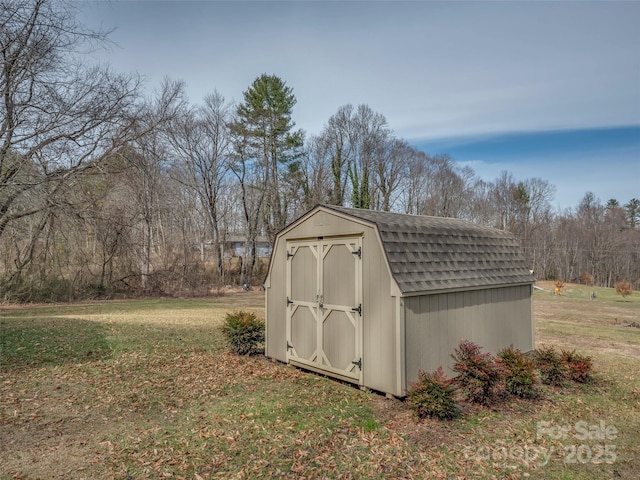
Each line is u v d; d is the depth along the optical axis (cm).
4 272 1522
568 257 3712
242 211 2931
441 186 3422
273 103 2661
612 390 553
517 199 3894
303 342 636
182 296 1970
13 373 581
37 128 1002
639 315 1508
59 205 1125
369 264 527
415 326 507
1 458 341
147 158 1833
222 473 323
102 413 450
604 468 341
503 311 684
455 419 437
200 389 540
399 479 316
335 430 409
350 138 2884
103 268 1797
